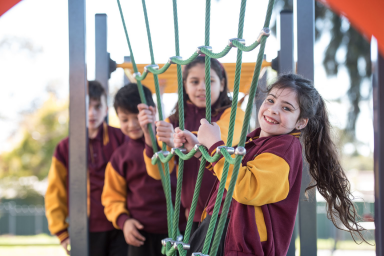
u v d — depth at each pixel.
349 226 1.79
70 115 1.96
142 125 2.15
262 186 1.39
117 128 2.80
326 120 1.74
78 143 1.95
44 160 14.97
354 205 1.80
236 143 2.12
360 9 2.14
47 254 8.53
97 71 2.87
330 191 1.76
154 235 2.36
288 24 2.59
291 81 1.60
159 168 2.00
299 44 2.06
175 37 1.67
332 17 9.18
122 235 2.58
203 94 2.18
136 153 2.42
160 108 1.92
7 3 2.15
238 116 2.24
